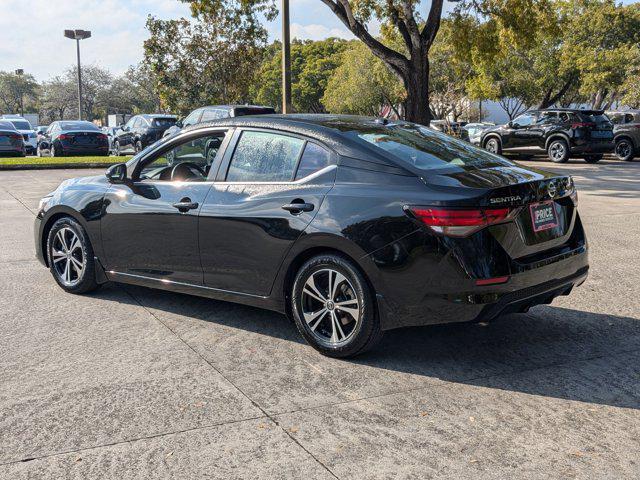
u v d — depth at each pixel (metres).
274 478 2.82
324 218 4.14
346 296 4.16
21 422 3.35
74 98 72.44
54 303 5.49
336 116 4.94
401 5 19.34
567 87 43.66
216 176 4.83
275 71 77.25
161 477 2.83
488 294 3.79
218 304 5.46
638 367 4.11
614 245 8.02
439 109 48.03
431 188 3.88
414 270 3.84
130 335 4.69
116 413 3.44
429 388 3.79
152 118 23.20
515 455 3.02
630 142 22.45
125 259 5.34
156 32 27.75
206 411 3.47
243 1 21.94
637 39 38.50
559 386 3.81
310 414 3.44
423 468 2.90
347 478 2.81
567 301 5.60
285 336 4.68
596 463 2.95
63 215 5.83
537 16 21.92
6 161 20.45
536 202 4.08
